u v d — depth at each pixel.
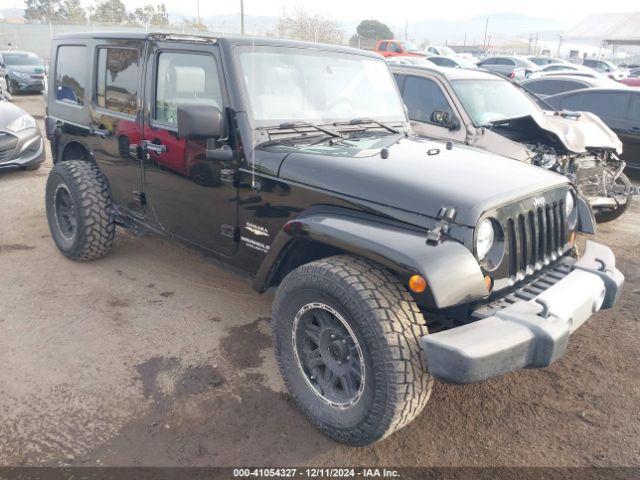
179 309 4.22
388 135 3.77
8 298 4.31
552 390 3.35
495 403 3.21
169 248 5.43
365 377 2.54
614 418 3.11
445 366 2.32
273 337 3.03
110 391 3.20
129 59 4.17
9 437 2.82
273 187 3.20
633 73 27.33
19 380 3.28
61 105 5.14
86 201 4.64
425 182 2.77
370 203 2.79
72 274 4.78
